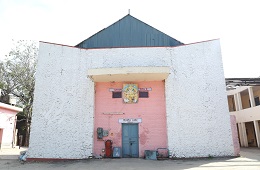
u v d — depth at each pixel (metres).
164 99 14.09
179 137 13.05
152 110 14.01
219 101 13.56
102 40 15.35
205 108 13.45
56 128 13.38
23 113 28.73
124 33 15.48
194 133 13.12
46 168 10.52
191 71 13.94
